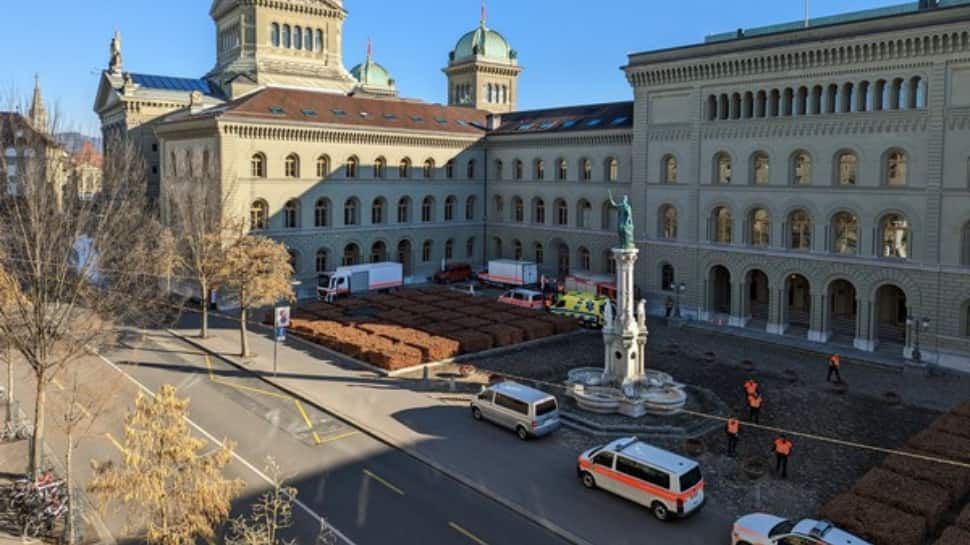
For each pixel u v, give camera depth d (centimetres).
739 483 2709
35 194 2470
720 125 5450
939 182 4319
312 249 6600
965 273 4234
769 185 5181
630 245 3522
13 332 2498
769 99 5128
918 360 4309
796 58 4912
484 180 8038
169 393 1892
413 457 2897
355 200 6919
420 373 4100
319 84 8650
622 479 2484
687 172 5734
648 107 5991
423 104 8038
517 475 2723
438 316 5228
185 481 1880
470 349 4478
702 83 5538
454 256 7844
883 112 4538
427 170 7512
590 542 2231
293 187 6412
